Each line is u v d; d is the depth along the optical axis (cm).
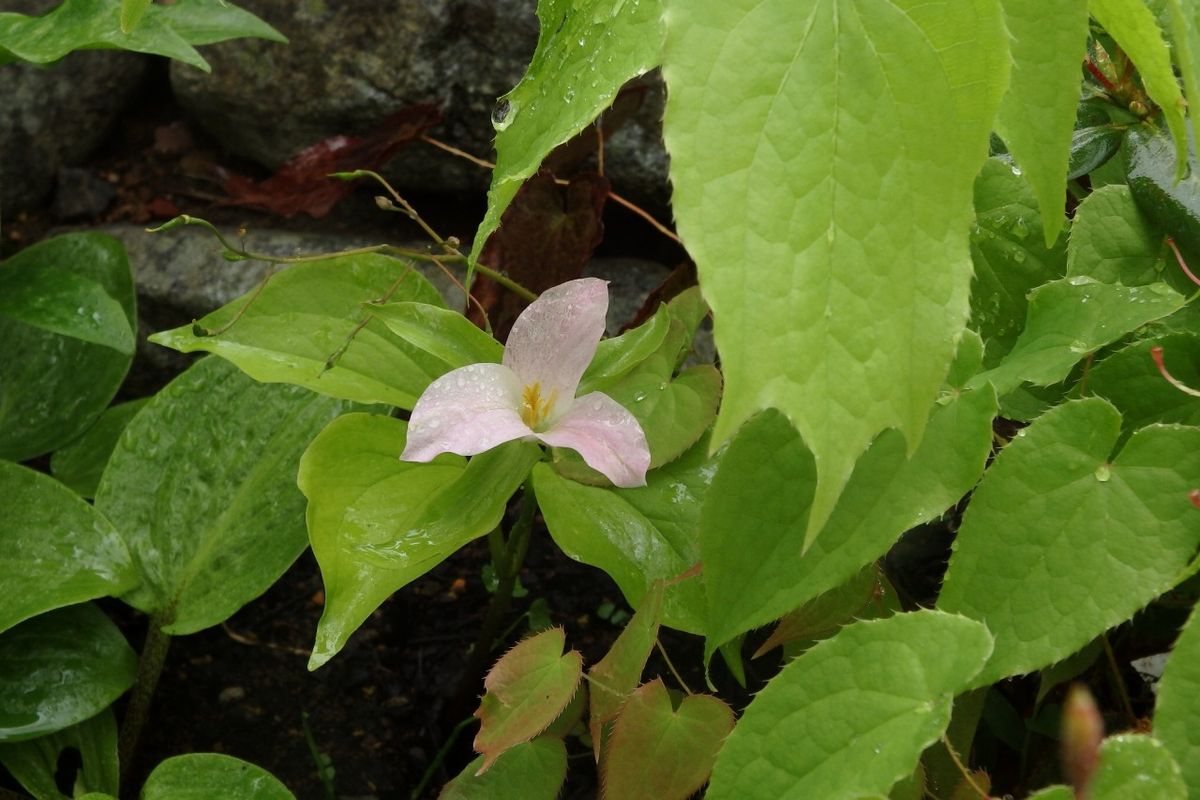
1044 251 83
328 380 86
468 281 75
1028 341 79
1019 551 74
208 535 93
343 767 96
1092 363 81
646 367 86
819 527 65
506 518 105
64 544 91
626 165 112
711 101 64
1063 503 74
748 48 64
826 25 64
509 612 101
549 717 79
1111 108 85
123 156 123
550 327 83
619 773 79
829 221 65
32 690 90
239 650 100
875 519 74
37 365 102
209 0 97
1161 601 85
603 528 84
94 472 100
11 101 116
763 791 72
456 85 113
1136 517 73
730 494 76
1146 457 73
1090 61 85
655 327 85
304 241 114
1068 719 60
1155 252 83
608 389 86
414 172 115
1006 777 90
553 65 69
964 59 65
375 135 107
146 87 126
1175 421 79
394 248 89
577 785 93
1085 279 80
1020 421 84
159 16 94
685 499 85
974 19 64
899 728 70
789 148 65
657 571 83
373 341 88
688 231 64
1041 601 73
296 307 88
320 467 84
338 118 114
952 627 71
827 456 65
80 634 92
